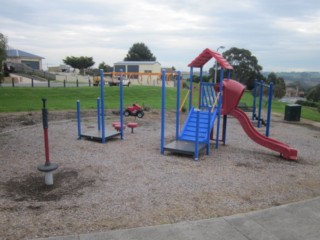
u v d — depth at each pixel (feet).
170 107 66.28
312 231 13.38
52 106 60.08
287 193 18.78
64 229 13.34
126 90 96.63
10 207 15.61
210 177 21.47
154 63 180.55
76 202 16.44
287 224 13.96
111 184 19.51
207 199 17.31
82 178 20.62
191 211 15.57
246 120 30.12
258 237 12.75
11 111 52.01
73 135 35.24
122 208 15.75
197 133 25.80
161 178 20.93
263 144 29.09
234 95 30.27
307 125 51.80
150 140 33.73
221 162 25.80
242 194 18.33
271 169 24.17
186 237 12.59
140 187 19.02
